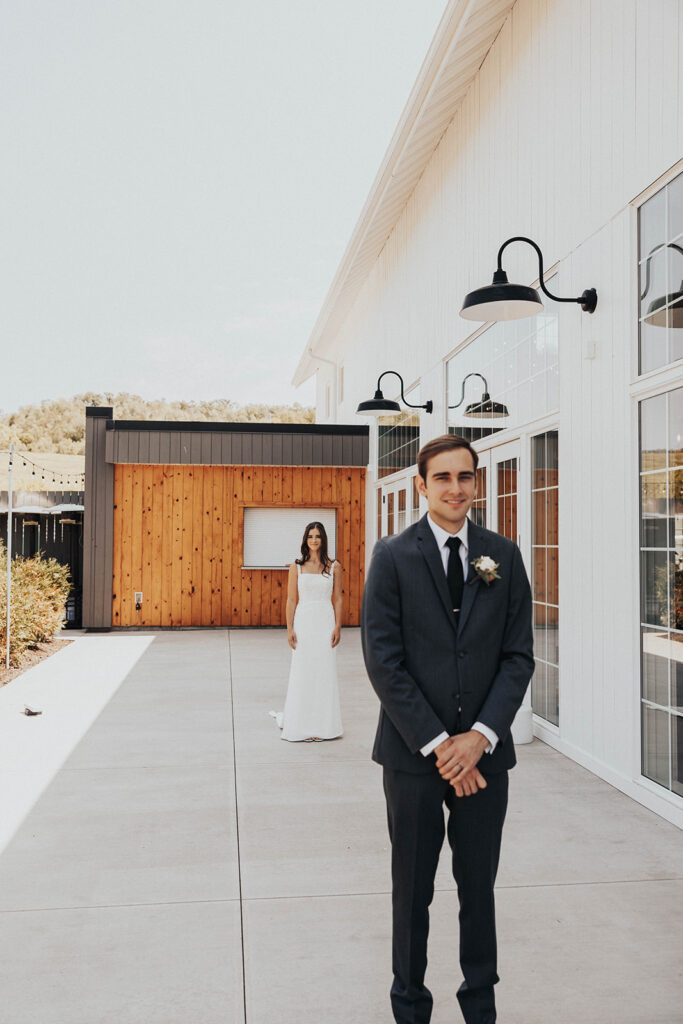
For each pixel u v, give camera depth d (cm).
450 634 216
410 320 1044
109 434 1209
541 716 596
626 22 454
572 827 397
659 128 420
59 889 325
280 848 372
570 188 536
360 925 295
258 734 595
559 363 554
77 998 246
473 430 776
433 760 212
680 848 370
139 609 1234
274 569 1262
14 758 522
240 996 247
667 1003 244
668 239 419
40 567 1098
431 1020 233
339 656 1009
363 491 1295
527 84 615
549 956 271
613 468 472
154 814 418
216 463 1230
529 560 623
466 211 785
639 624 446
